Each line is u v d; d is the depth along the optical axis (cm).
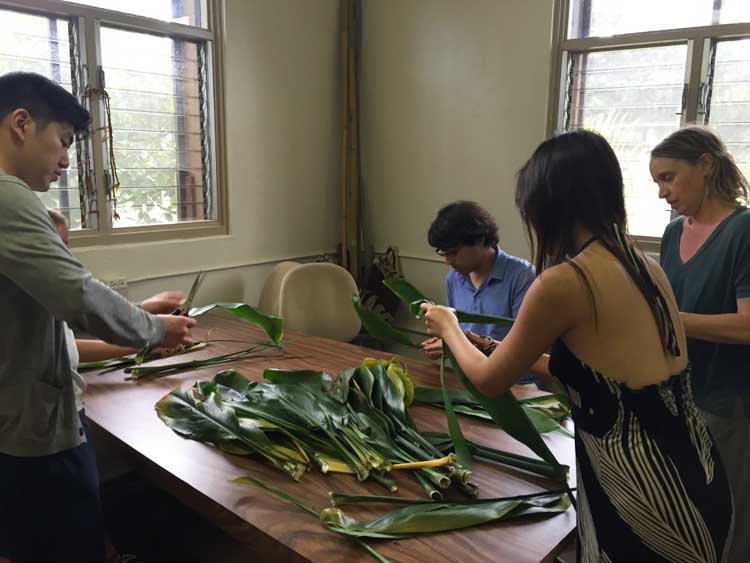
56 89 128
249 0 312
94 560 141
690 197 169
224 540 231
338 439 136
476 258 214
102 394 175
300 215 359
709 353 170
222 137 311
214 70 304
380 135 376
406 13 352
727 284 165
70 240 259
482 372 111
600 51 303
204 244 307
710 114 280
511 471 132
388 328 174
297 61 343
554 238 104
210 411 146
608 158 101
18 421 125
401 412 147
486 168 334
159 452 138
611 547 101
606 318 96
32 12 244
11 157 126
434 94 348
